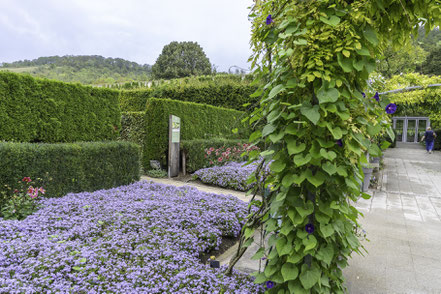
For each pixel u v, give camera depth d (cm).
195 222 356
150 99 828
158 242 290
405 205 603
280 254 167
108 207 380
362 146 163
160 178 794
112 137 645
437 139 2220
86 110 578
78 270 221
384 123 177
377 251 355
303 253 166
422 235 418
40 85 490
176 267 241
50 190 429
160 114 820
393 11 179
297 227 172
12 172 378
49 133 506
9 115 445
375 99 180
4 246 247
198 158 879
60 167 444
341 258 205
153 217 358
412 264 320
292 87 158
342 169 160
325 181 167
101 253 249
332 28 152
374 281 281
